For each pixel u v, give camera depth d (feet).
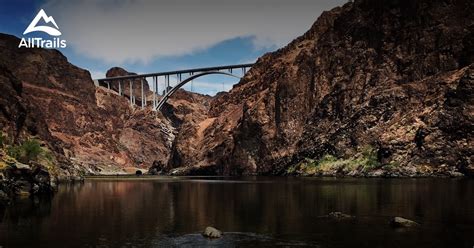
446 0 526.16
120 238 133.69
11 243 128.06
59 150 635.66
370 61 556.10
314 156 526.98
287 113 616.39
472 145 390.01
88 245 124.88
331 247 118.32
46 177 287.07
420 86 479.82
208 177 594.65
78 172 580.30
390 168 420.36
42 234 140.56
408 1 555.28
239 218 168.76
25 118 496.23
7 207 211.41
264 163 619.26
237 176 611.88
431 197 212.23
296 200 221.05
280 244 122.72
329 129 538.06
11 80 530.68
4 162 251.19
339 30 626.64
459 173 386.11
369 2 599.98
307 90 621.31
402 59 528.22
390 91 492.13
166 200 243.40
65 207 211.00
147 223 160.66
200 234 138.41
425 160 409.90
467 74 413.59
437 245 117.29
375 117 487.20
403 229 138.00
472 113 400.67
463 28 499.10
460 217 154.81
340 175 465.88
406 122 449.48
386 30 561.02
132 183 438.81
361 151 470.80
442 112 418.92
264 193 268.82
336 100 556.10
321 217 164.96
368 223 149.59
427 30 522.88
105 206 214.90
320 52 627.46
